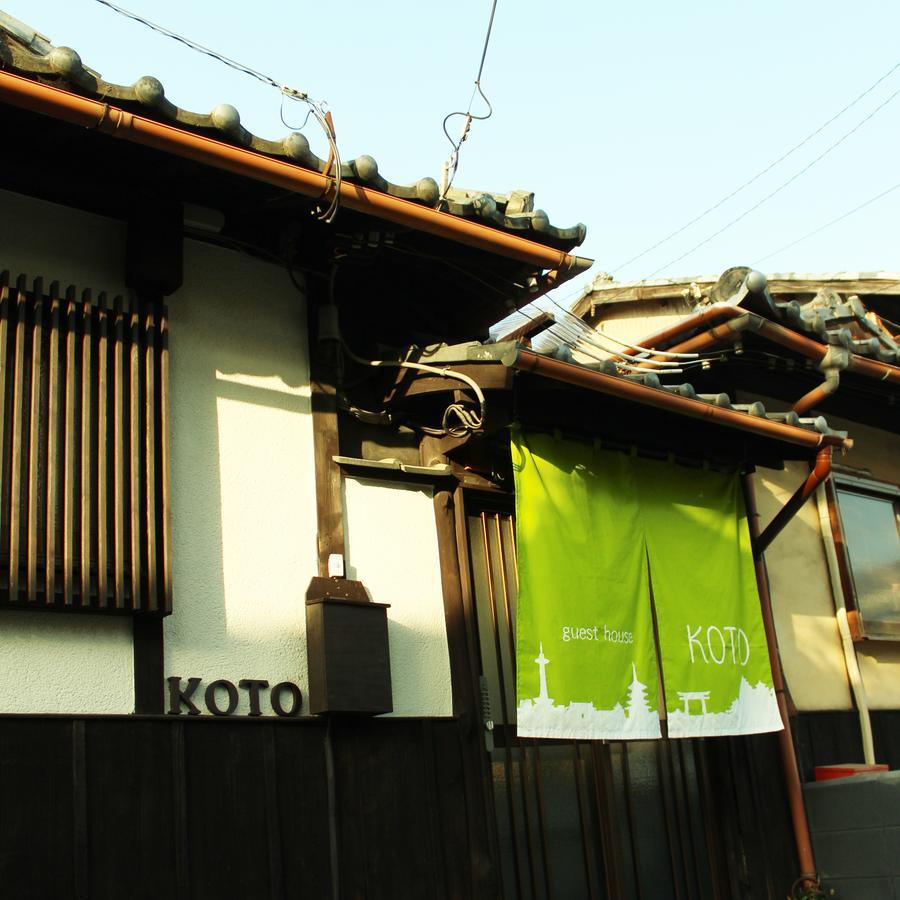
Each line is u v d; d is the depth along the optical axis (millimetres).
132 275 6902
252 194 7105
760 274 9398
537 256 7637
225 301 7496
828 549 10930
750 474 10000
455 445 7926
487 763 7492
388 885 6762
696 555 8836
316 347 7785
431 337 8680
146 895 5820
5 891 5391
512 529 8555
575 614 7824
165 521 6477
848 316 10469
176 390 7020
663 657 8266
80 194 6883
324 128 6727
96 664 6148
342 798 6754
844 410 11641
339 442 7723
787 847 9125
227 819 6242
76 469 6250
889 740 10555
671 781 8688
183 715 6270
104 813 5812
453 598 7797
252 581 6938
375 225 7352
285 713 6754
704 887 8586
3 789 5539
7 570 5844
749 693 8727
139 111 6074
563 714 7492
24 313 6258
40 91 5711
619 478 8578
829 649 10547
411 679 7453
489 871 7203
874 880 8773
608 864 8016
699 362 10180
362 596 7293
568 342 10234
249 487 7141
